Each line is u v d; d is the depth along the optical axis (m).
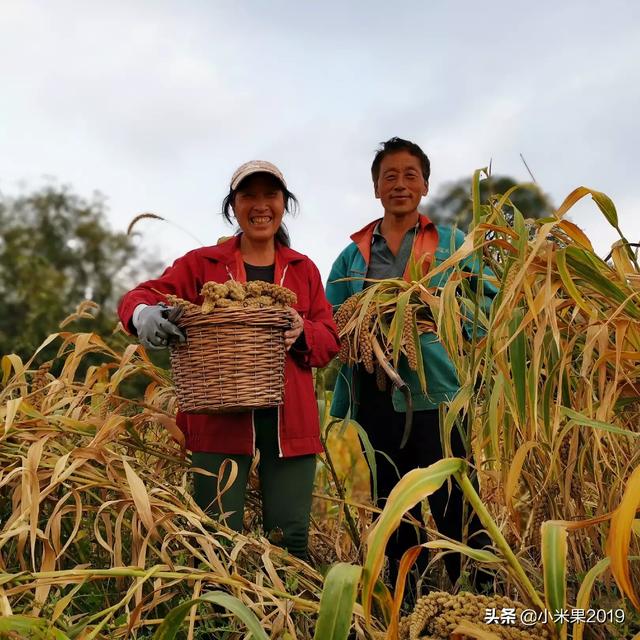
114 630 2.45
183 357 3.13
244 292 3.15
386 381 3.93
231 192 3.58
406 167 4.02
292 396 3.41
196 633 2.65
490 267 3.40
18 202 29.39
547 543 2.20
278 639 2.48
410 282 3.57
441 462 2.26
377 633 2.46
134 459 3.34
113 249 29.53
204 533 2.81
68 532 3.41
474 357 2.97
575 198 2.69
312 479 3.49
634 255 2.85
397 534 3.90
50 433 3.21
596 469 2.94
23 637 2.15
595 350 3.01
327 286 4.26
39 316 21.59
